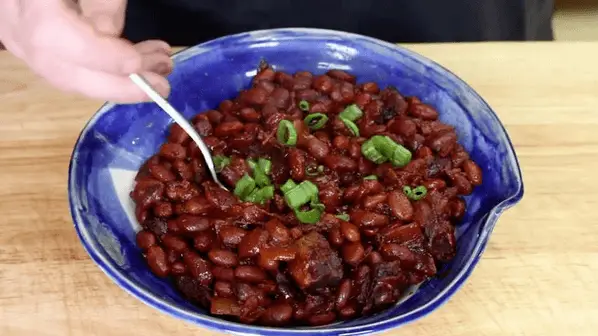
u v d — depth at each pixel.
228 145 0.48
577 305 0.43
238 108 0.51
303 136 0.47
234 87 0.53
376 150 0.47
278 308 0.40
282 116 0.48
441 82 0.51
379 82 0.54
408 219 0.43
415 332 0.41
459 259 0.42
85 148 0.44
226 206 0.44
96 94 0.37
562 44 0.60
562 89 0.56
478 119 0.48
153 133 0.49
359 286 0.41
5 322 0.41
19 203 0.47
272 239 0.41
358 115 0.50
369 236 0.43
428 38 0.68
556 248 0.46
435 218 0.44
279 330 0.36
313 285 0.41
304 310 0.41
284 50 0.53
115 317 0.41
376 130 0.49
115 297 0.42
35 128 0.51
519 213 0.47
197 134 0.44
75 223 0.40
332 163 0.46
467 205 0.47
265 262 0.41
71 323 0.41
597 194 0.49
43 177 0.48
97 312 0.42
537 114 0.54
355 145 0.47
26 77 0.54
